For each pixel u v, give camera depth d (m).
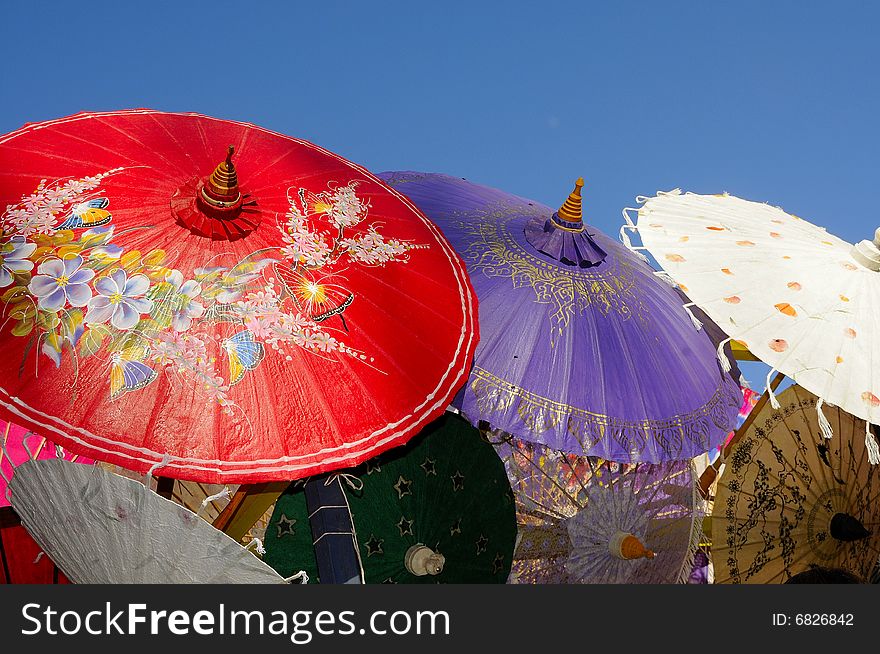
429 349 6.55
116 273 5.88
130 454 5.32
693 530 8.20
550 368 7.65
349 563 6.18
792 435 8.98
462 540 6.96
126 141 6.98
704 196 10.97
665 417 7.84
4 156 6.53
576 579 7.51
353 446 5.81
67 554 5.64
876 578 9.46
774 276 9.04
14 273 5.79
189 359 5.66
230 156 6.25
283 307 6.12
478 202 9.59
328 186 7.32
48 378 5.43
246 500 6.32
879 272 9.30
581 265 8.59
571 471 7.60
